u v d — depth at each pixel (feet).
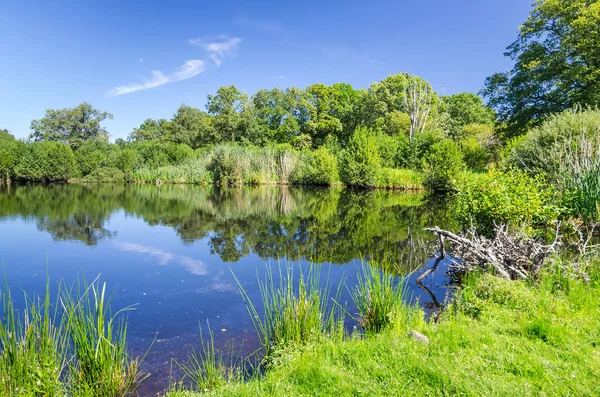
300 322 13.21
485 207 25.07
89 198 70.18
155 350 13.78
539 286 16.46
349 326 15.28
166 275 23.34
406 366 10.05
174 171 119.03
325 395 9.05
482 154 99.35
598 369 9.46
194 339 14.70
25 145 116.57
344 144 163.02
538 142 45.93
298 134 172.04
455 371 9.66
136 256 28.02
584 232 27.40
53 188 94.94
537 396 8.54
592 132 41.78
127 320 16.52
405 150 110.01
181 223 43.42
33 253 28.66
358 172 96.37
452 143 83.87
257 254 28.86
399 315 14.06
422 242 33.22
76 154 125.18
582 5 66.03
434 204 62.95
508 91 79.77
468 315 14.44
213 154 115.44
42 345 10.12
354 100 183.42
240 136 164.55
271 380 10.26
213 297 19.51
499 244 19.47
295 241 33.78
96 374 10.44
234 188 100.99
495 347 10.96
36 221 43.57
